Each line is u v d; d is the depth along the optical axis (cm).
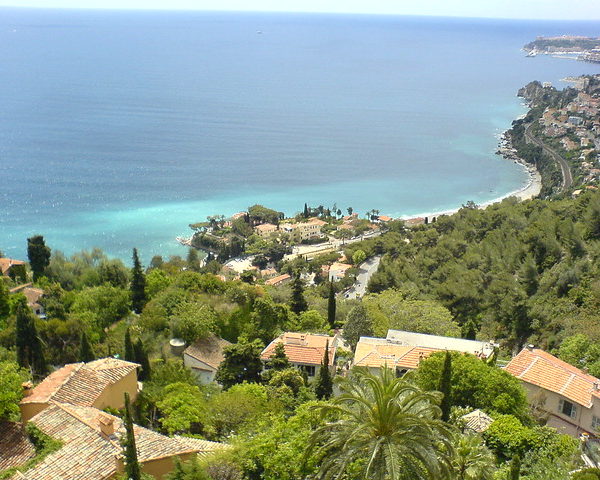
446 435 2394
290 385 4975
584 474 3077
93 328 6644
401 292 9188
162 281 8038
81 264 10081
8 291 7756
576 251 8812
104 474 2877
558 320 7069
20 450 3089
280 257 17600
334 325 7556
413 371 2592
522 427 3797
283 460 3017
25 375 4191
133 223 19988
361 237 19550
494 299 8412
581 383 4544
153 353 6175
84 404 3634
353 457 2309
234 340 6762
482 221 13012
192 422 4103
